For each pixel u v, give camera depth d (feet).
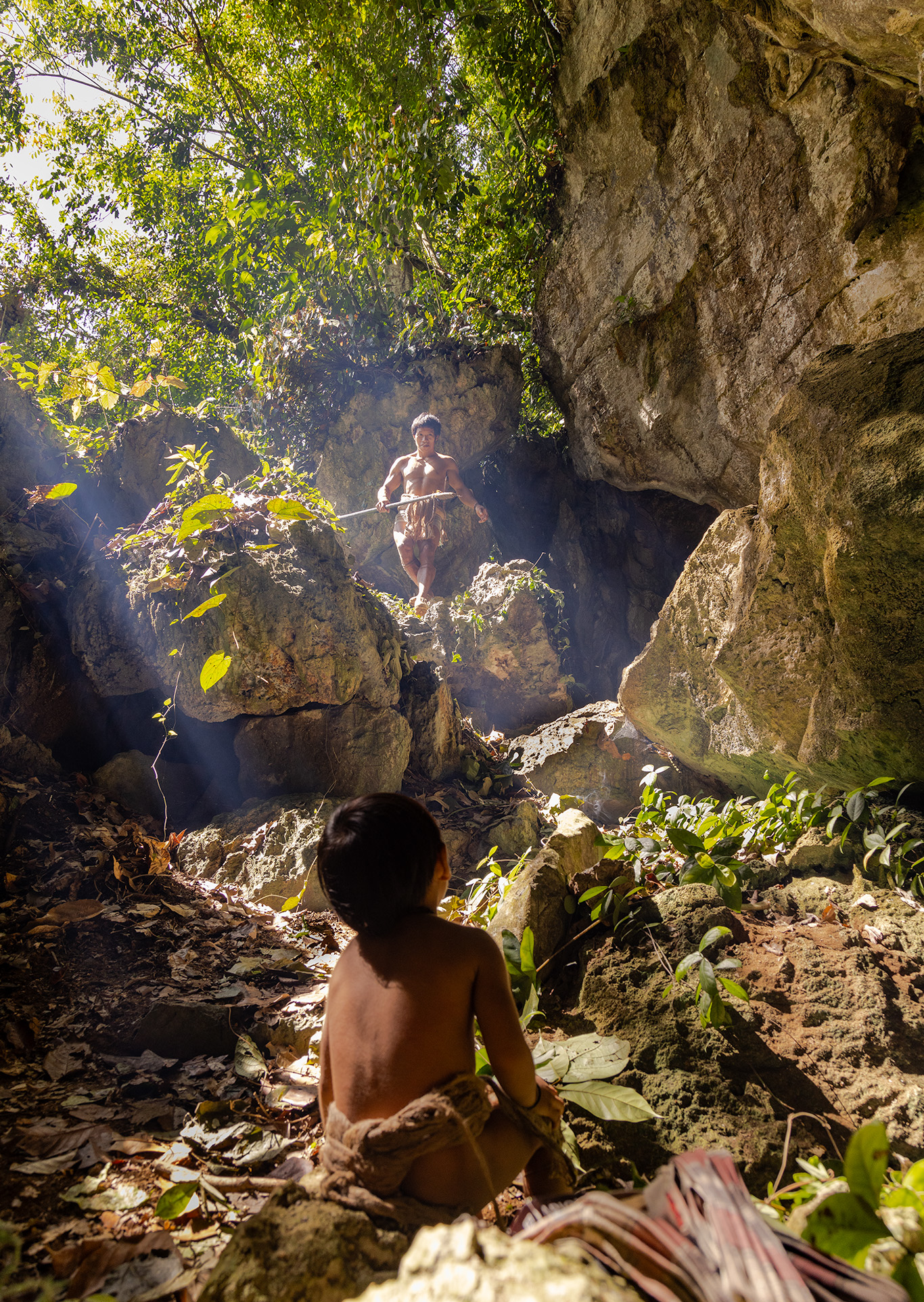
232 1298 4.16
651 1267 4.01
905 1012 8.44
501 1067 5.65
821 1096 7.69
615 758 20.43
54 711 16.14
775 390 24.12
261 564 16.07
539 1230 4.23
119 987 10.53
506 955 8.83
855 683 11.19
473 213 32.01
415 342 34.94
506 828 17.46
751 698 13.04
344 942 12.77
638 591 35.76
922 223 19.16
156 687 16.48
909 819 10.91
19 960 10.52
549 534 40.63
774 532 12.27
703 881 9.76
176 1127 8.05
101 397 18.03
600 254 29.25
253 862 14.57
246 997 10.43
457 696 25.20
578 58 27.27
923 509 9.70
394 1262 4.49
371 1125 5.14
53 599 16.47
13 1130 7.71
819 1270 3.96
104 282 42.60
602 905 9.74
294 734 16.49
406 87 26.73
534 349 36.47
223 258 30.37
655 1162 7.23
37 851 13.08
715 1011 7.82
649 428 28.94
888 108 19.19
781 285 23.08
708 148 24.03
